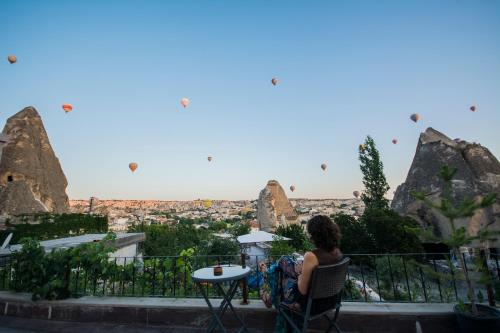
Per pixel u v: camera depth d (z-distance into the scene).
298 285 2.82
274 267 3.36
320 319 3.65
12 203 29.92
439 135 30.39
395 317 3.54
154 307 4.14
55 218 20.61
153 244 19.61
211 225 42.62
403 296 7.09
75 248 4.77
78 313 4.32
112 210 113.75
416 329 3.49
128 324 4.16
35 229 17.67
